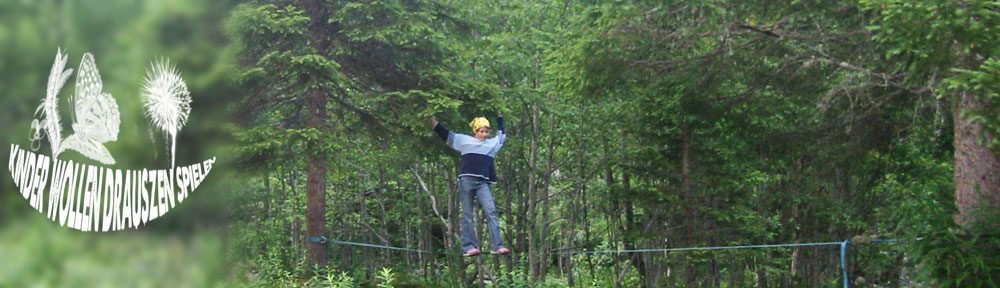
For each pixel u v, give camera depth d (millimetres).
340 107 14680
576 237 19984
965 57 6984
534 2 15938
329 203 20953
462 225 8602
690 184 13414
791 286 15289
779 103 10523
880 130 10070
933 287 7273
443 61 13570
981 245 7137
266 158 12523
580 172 16844
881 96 9484
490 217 8500
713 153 13352
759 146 11516
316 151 12383
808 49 9430
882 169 10828
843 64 8672
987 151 7797
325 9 13227
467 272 18703
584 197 17656
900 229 8125
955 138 8141
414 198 20188
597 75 9695
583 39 9398
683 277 13477
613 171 15477
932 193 7957
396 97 13008
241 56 11812
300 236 21297
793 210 14953
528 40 15297
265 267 12984
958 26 6418
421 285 15359
